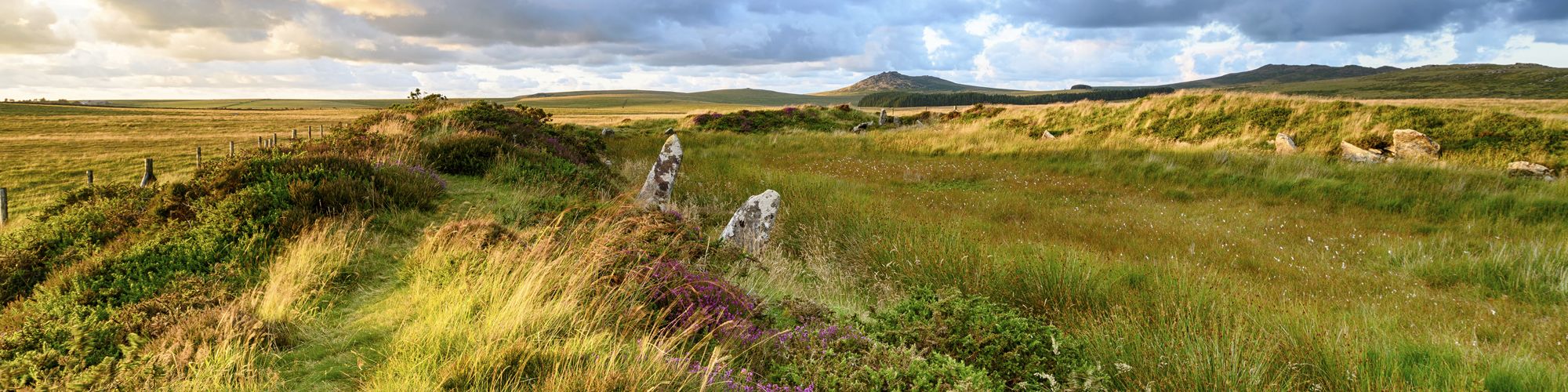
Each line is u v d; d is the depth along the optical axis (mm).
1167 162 17438
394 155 10672
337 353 4070
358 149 10906
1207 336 5117
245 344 3891
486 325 4031
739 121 37125
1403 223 11523
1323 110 22391
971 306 5172
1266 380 4434
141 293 5164
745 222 8750
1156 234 10664
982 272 7512
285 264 5586
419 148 11430
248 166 7992
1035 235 10500
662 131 33938
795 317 5156
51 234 6938
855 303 6988
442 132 13625
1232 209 12969
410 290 5180
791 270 8031
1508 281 7930
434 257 5727
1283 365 4809
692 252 6625
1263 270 8578
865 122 38094
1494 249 9078
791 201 12250
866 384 3590
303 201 7227
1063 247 8977
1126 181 16312
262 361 3912
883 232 9711
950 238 9039
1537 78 170750
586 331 4062
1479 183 13508
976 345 4441
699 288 5133
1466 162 17828
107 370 3695
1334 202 13258
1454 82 192125
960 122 35625
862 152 22828
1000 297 6980
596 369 3320
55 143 40375
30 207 20078
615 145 24250
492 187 10148
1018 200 13930
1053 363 4395
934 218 11516
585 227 7312
